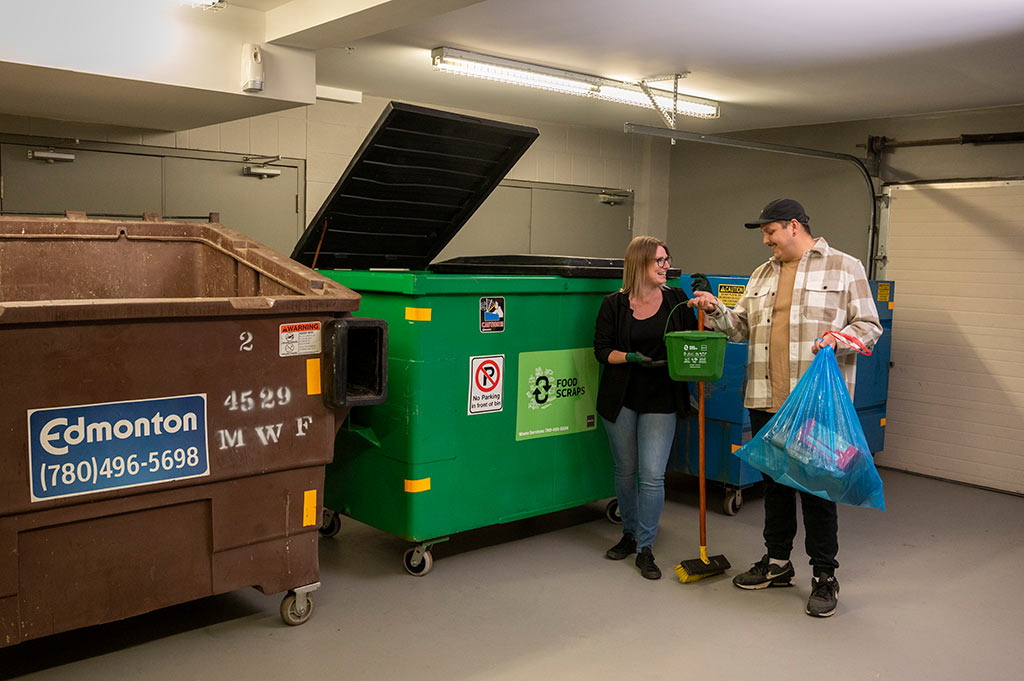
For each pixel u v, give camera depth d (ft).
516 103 23.34
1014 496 20.08
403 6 12.32
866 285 11.72
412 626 11.09
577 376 14.52
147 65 13.43
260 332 10.02
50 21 12.40
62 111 16.75
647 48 16.92
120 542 9.33
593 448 14.93
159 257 13.44
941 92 19.77
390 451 12.71
